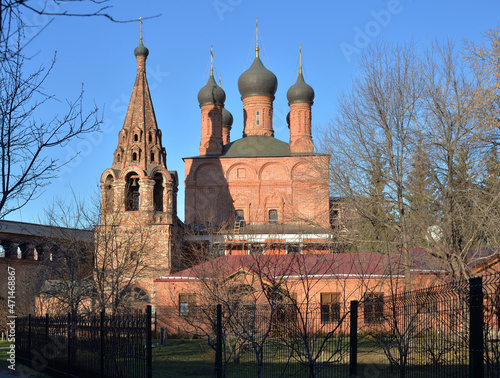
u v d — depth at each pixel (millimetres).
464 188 27453
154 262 44031
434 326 10547
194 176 57969
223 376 14320
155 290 38406
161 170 46656
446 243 25625
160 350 28547
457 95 27719
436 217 28969
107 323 14312
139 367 12352
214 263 30766
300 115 58875
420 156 28266
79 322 16094
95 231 32406
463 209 25672
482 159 27828
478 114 27688
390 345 12000
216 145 58875
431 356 10562
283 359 14188
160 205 49500
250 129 61719
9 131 10500
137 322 12664
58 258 30359
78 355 16031
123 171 46250
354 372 10477
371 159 30797
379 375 13234
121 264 31469
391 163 29531
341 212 34844
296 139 58500
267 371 14039
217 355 13258
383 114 29656
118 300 27969
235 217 56781
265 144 59656
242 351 16891
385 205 30625
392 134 29734
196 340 33969
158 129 48281
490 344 9742
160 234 44969
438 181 27906
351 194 31344
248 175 57500
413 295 12062
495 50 28656
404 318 11547
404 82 29406
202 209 57406
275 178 57156
